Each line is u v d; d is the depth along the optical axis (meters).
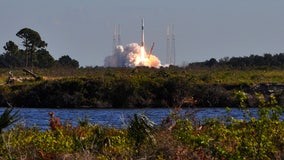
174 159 39.75
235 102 196.50
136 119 44.31
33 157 41.22
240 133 38.88
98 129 47.16
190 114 46.03
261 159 37.81
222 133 40.62
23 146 43.19
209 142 40.16
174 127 43.91
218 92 198.12
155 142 41.47
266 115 38.66
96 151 41.59
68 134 51.50
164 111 159.62
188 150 40.16
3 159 39.75
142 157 40.38
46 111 172.75
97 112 166.38
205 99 199.62
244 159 37.22
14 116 44.84
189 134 40.44
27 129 51.78
